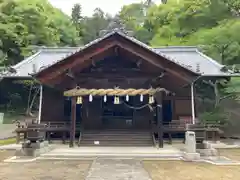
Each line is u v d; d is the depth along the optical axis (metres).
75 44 39.38
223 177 6.65
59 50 20.95
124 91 12.23
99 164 8.41
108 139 13.09
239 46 20.20
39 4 27.88
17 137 13.88
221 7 25.41
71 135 12.23
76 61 11.83
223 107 19.70
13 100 25.19
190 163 8.74
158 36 29.61
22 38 23.78
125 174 6.88
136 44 11.88
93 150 11.03
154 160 9.32
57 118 15.80
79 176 6.63
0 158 9.77
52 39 28.58
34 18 24.94
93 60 12.18
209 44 21.66
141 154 10.12
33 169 7.60
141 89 12.49
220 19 25.31
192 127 10.22
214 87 18.75
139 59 12.21
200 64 17.67
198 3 26.53
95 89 12.61
